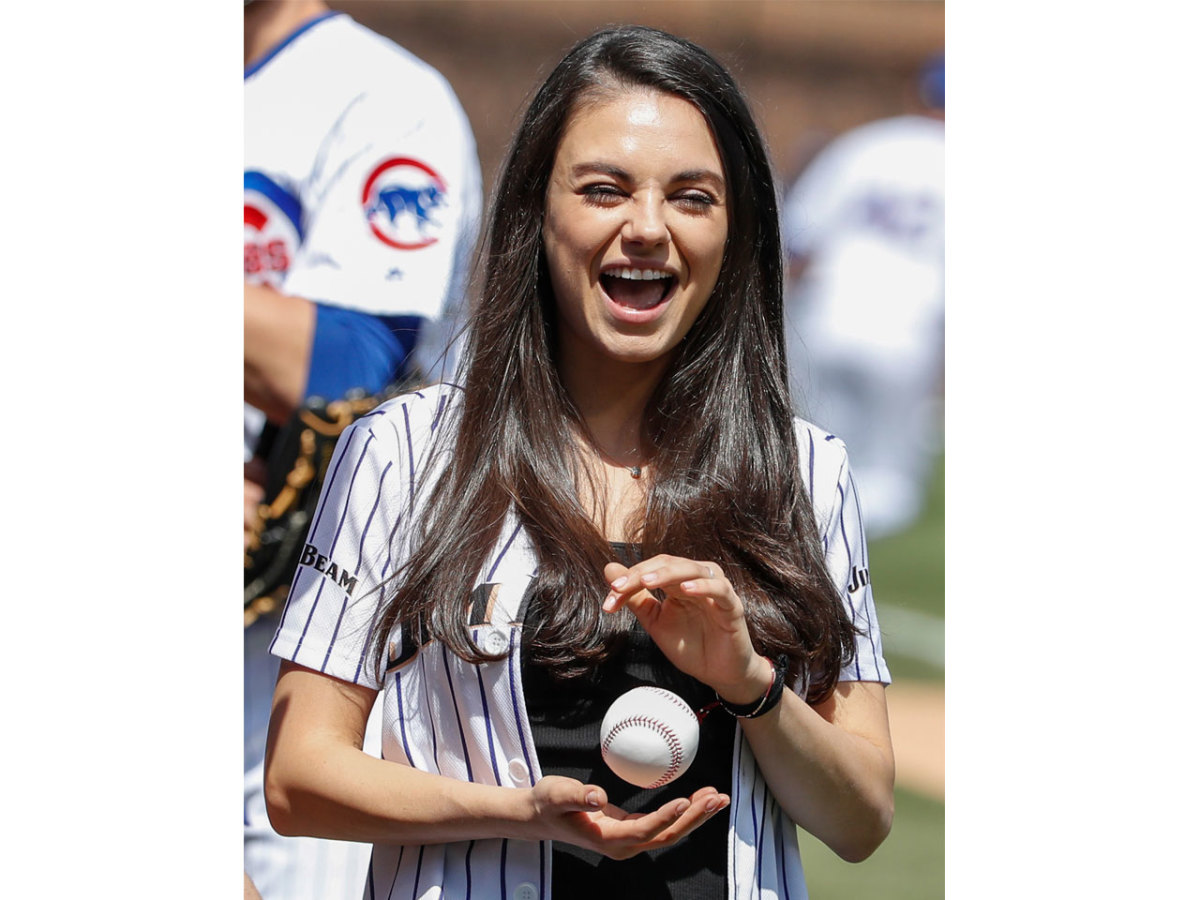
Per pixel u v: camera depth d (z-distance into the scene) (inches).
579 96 184.2
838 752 179.6
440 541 179.6
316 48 305.6
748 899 174.7
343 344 293.7
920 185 773.3
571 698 176.2
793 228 690.2
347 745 180.4
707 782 178.9
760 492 187.9
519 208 190.5
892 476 776.3
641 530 187.5
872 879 477.7
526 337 190.1
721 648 166.1
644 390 196.2
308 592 184.9
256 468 294.5
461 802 167.2
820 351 762.2
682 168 179.9
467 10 677.3
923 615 690.8
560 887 175.2
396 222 302.8
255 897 259.3
